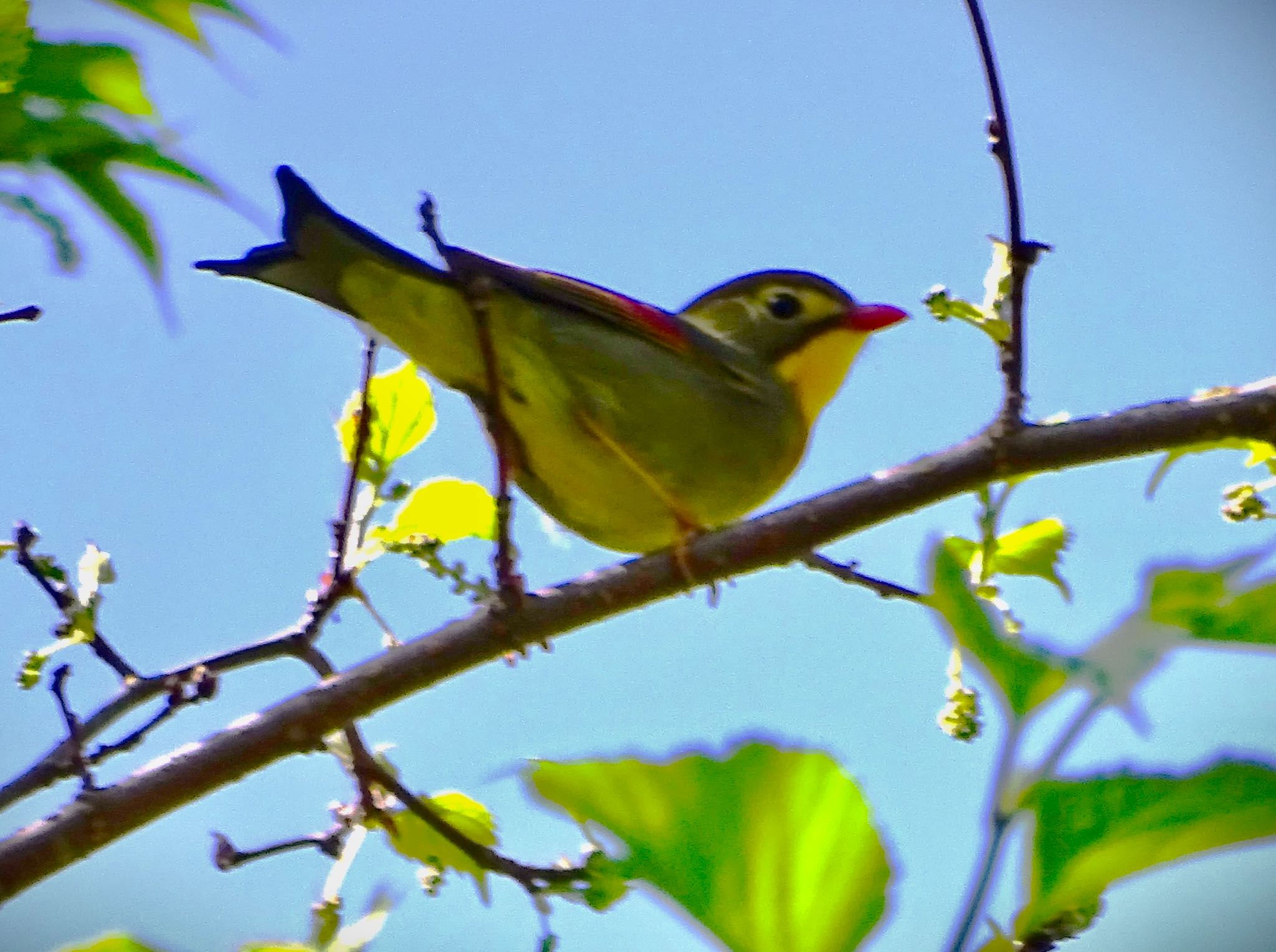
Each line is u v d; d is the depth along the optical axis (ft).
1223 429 24.62
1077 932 13.91
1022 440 25.23
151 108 21.68
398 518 27.99
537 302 31.45
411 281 29.17
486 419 32.37
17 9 21.27
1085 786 13.93
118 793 24.21
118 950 15.96
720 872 14.33
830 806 14.43
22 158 21.44
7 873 23.26
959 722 20.07
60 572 26.13
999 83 23.82
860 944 14.24
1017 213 24.39
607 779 14.43
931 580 14.38
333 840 26.04
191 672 26.43
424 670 25.86
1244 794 13.84
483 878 23.17
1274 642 13.39
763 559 26.99
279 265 29.09
